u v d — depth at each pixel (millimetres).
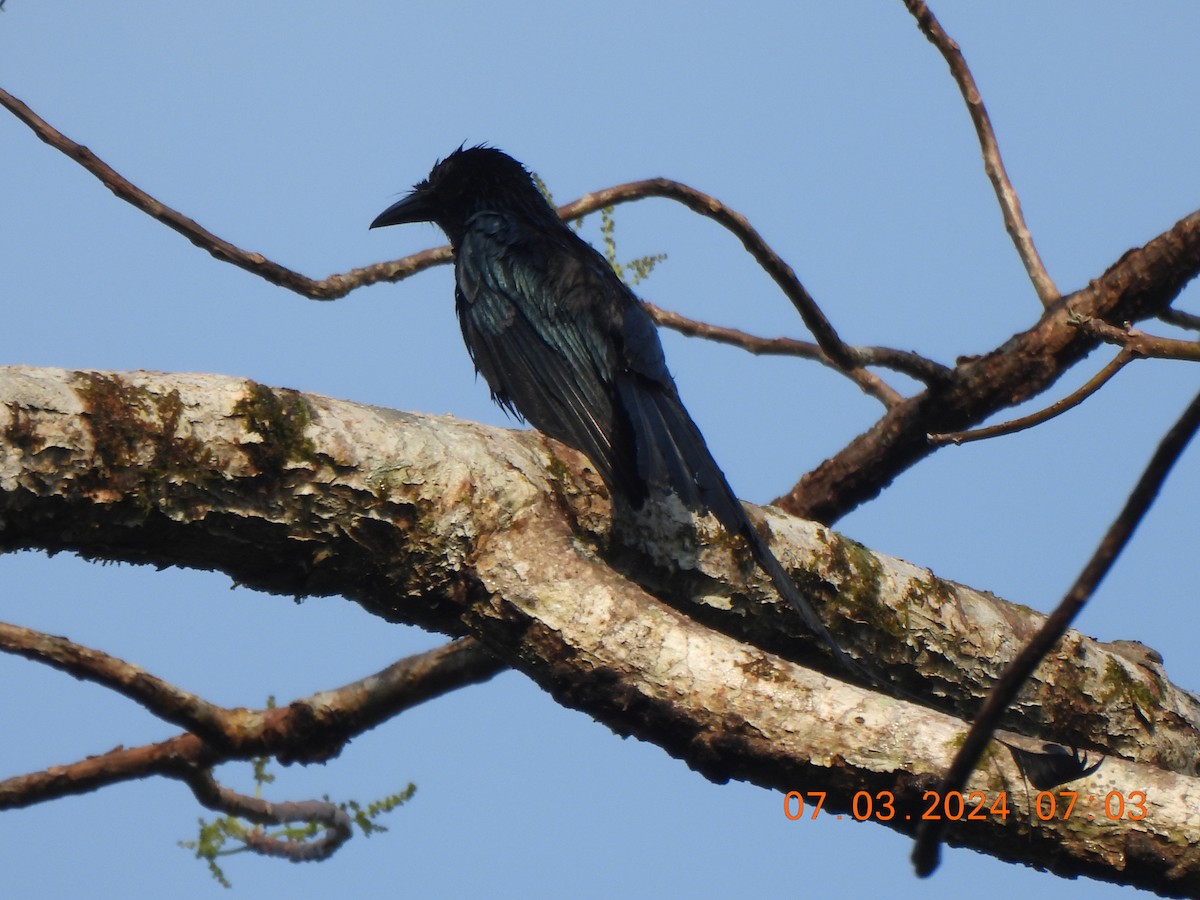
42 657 10664
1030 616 10633
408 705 11195
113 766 11078
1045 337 11797
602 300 12289
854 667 8711
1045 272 12086
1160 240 11766
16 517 7141
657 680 7691
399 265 11594
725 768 7641
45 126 10484
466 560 8047
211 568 7930
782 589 8977
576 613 7859
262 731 11016
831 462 12477
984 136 12188
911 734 7516
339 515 7836
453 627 8203
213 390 7629
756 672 7672
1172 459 5359
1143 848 7445
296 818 11305
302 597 8195
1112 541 5566
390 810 11055
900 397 13008
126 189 10641
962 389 11883
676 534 9500
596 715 7852
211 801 11211
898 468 12375
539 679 8008
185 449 7441
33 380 7176
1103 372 8617
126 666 10797
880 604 10047
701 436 11094
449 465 8102
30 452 7035
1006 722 10492
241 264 10938
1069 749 7582
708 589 9648
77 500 7211
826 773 7516
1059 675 10469
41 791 10969
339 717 11078
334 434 7832
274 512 7711
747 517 9500
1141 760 10664
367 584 8109
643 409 11211
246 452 7582
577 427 9406
